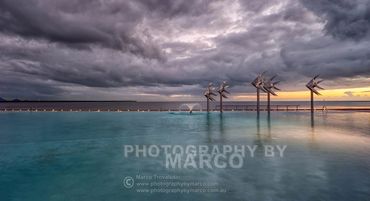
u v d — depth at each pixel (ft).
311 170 38.88
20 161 46.42
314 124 98.48
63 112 159.84
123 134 76.23
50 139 68.18
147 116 136.98
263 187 32.24
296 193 29.99
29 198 30.37
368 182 33.12
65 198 30.40
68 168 42.29
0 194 31.71
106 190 32.53
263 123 103.81
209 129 86.79
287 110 175.52
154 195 30.76
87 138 70.23
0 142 64.18
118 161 46.29
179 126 97.30
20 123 103.76
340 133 74.69
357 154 48.26
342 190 30.63
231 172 38.83
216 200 28.84
